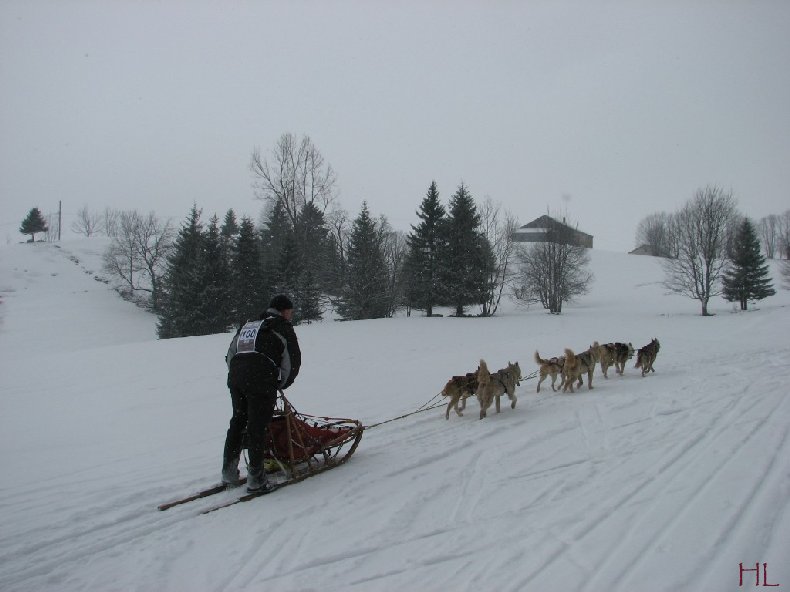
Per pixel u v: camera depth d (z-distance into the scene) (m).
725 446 5.92
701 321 28.27
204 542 4.07
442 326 26.69
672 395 9.05
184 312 39.03
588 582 3.29
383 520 4.39
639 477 5.11
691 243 40.09
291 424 5.52
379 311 39.09
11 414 9.77
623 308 44.81
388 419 8.33
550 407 8.71
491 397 8.13
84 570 3.68
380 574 3.52
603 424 7.31
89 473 5.90
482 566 3.56
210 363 15.47
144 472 5.89
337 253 42.38
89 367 15.35
